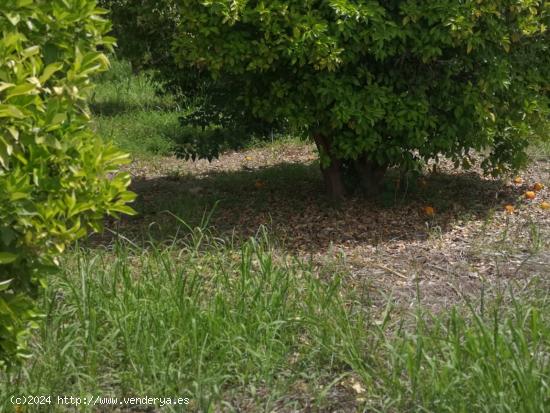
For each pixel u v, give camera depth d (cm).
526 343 447
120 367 481
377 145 734
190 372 469
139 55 865
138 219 803
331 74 694
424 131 719
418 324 480
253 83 746
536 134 852
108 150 373
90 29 384
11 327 347
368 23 686
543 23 780
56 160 355
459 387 423
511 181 908
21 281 359
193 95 877
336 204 805
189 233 734
